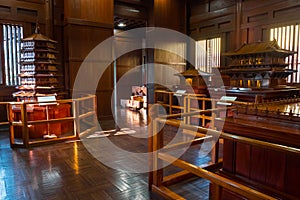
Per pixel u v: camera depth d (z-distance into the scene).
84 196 2.44
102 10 6.30
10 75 5.66
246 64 4.72
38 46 4.75
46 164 3.30
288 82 5.28
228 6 6.59
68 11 5.85
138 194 2.49
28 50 4.72
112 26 6.46
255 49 4.61
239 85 4.94
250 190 1.46
